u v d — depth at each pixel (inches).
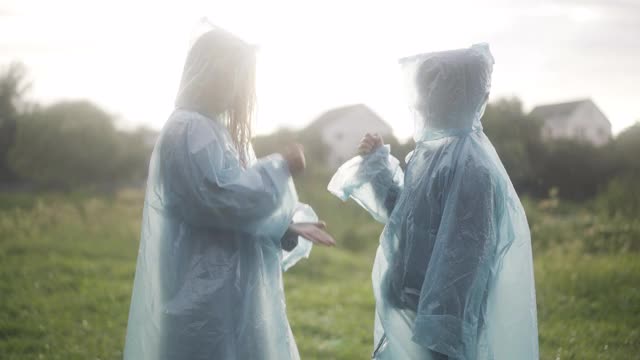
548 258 423.8
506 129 613.9
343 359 238.8
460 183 127.8
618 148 534.9
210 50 136.9
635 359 228.4
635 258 403.2
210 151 131.2
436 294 124.0
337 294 364.5
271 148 599.2
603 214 498.3
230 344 130.2
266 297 136.0
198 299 129.5
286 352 137.0
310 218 153.2
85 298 322.7
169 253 133.0
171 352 129.3
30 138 1078.4
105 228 573.3
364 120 968.9
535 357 130.9
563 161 625.6
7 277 370.0
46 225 579.8
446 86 133.3
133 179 1131.9
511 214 131.3
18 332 263.3
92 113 1140.5
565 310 300.0
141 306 133.3
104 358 228.2
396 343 136.0
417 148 139.9
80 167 1090.1
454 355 121.9
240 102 140.6
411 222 133.4
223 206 129.3
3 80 1104.2
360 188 151.9
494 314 129.9
